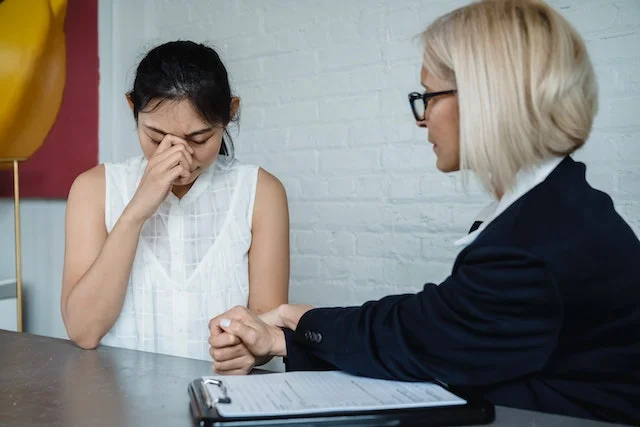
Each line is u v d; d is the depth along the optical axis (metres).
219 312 1.38
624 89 1.83
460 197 2.14
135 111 1.25
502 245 0.74
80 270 1.30
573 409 0.76
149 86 1.19
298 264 2.52
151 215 1.26
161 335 1.37
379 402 0.74
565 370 0.77
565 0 1.91
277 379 0.85
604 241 0.74
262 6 2.59
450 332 0.78
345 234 2.40
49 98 2.18
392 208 2.28
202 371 0.97
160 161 1.22
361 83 2.34
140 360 1.04
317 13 2.44
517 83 0.76
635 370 0.75
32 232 2.66
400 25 2.25
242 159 2.67
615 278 0.74
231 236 1.40
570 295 0.73
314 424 0.69
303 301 2.51
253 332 0.98
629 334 0.76
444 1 2.15
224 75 1.26
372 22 2.31
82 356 1.07
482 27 0.79
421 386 0.82
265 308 1.39
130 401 0.81
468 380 0.79
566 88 0.77
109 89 2.76
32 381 0.90
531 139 0.77
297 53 2.50
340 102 2.40
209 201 1.40
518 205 0.77
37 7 2.06
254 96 2.63
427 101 0.85
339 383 0.84
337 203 2.41
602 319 0.75
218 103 1.22
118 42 2.78
